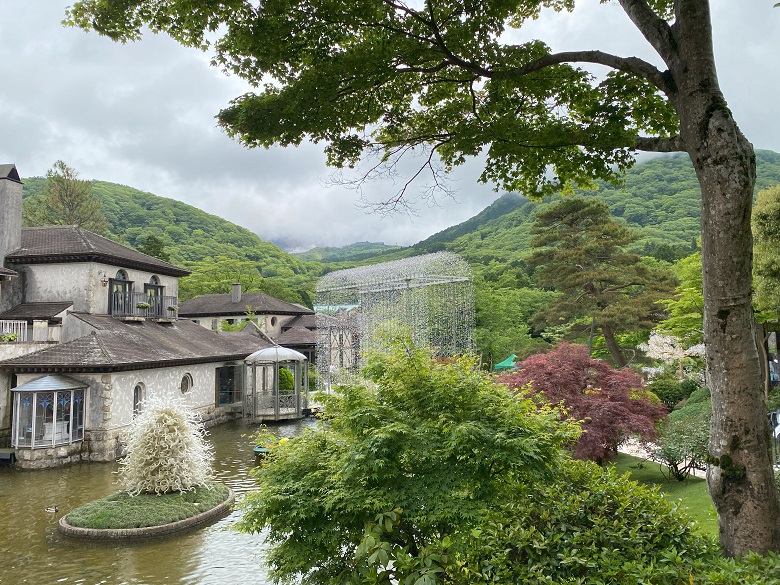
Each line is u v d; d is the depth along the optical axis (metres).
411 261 24.55
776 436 12.12
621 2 4.99
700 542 4.23
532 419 6.01
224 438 22.08
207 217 108.56
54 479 15.78
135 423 12.84
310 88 5.33
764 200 16.58
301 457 6.51
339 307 30.09
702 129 4.25
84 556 9.75
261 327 45.84
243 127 5.52
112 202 96.38
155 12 5.55
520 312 41.00
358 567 4.66
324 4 5.05
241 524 6.25
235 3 5.12
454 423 5.66
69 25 5.70
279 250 108.19
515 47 5.38
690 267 25.14
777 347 21.14
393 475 5.60
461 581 3.75
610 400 12.29
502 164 6.54
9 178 24.20
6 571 9.13
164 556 9.71
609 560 3.77
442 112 6.39
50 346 20.84
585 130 5.61
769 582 3.28
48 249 24.17
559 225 31.88
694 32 4.34
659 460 13.37
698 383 25.16
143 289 27.81
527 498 4.91
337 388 6.55
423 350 6.55
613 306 27.61
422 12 5.22
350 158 6.39
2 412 18.98
